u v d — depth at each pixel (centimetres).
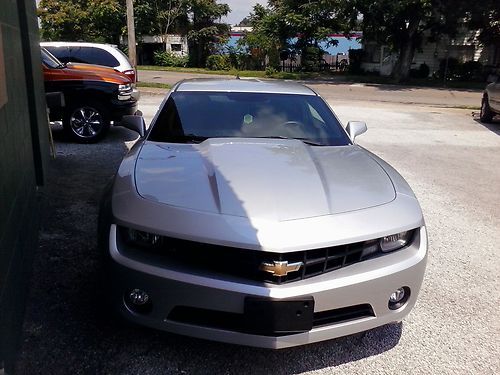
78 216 480
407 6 2538
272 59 3525
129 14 1645
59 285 346
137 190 278
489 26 2895
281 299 239
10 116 324
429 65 3281
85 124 841
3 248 250
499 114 1245
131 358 274
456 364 283
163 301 250
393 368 277
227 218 251
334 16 3084
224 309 244
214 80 470
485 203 602
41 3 3966
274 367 274
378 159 379
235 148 339
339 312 260
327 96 1947
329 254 252
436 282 384
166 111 400
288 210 260
